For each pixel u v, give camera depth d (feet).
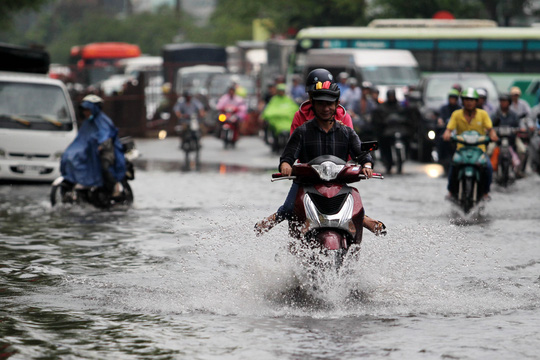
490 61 231.30
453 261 63.00
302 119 55.93
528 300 51.75
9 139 122.31
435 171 151.12
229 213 89.66
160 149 204.54
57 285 55.77
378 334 44.04
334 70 210.18
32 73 139.33
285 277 55.06
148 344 42.14
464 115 95.14
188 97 169.07
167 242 72.69
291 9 354.33
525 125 131.44
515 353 40.68
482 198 94.22
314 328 45.21
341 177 51.08
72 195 96.84
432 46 232.94
